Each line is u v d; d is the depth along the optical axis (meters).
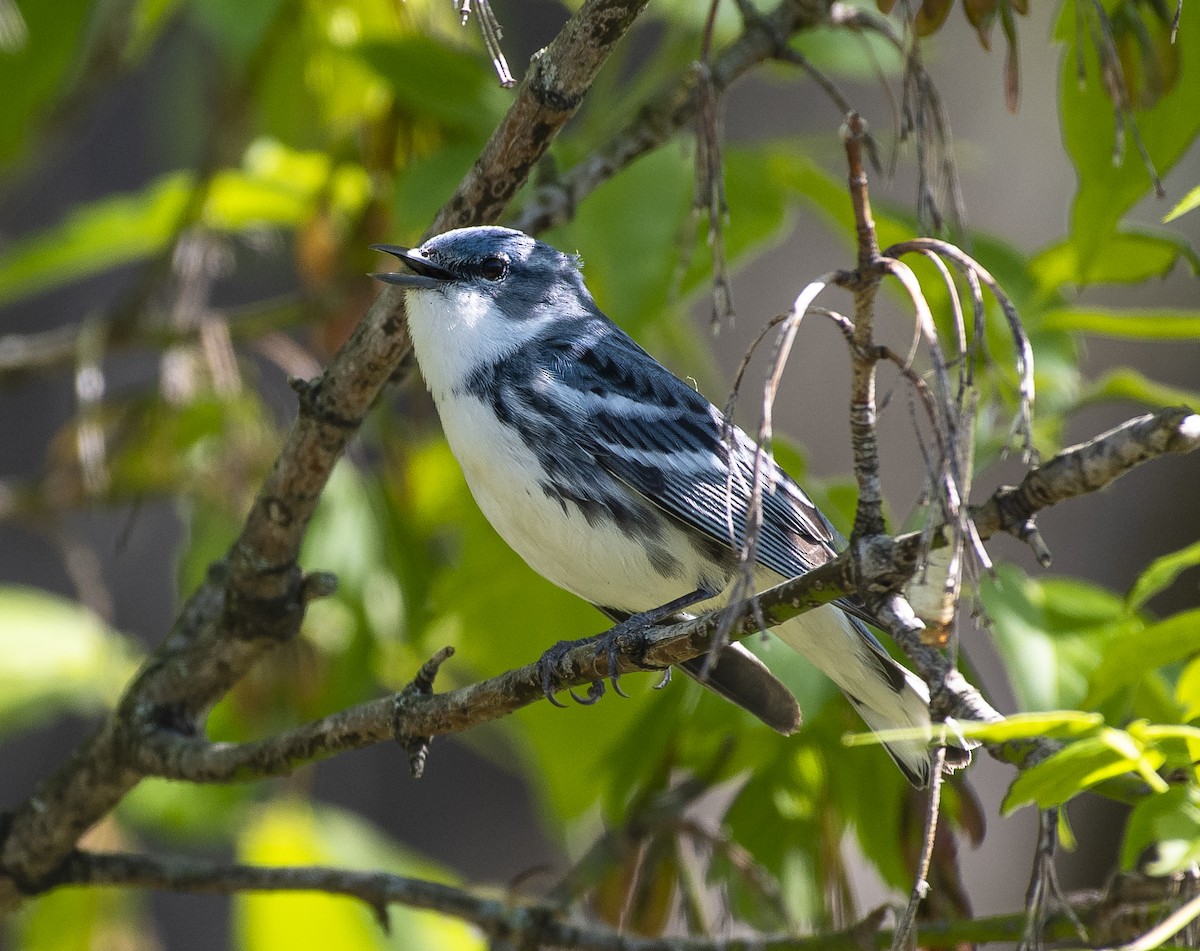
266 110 11.08
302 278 11.35
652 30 13.09
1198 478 13.44
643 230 8.12
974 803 8.13
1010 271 8.43
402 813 14.84
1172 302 14.21
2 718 9.91
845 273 4.86
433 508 10.63
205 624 8.37
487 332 8.39
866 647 7.54
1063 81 7.54
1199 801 4.93
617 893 8.62
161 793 10.48
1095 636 7.60
